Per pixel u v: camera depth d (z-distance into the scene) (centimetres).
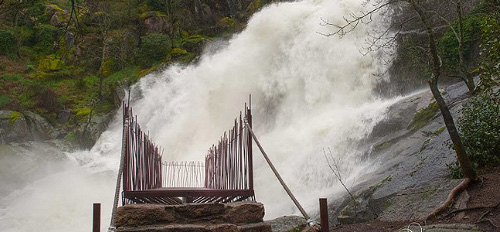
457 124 1053
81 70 3419
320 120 1775
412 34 1667
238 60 2498
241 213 626
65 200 1747
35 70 3372
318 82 2077
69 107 2997
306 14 2300
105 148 2592
